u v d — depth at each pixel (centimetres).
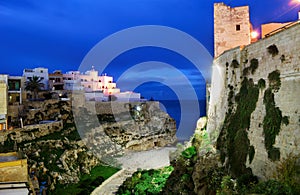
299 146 2122
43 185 4644
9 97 7900
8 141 5844
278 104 2464
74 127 7925
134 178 5094
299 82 2252
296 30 2311
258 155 2594
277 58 2564
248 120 2891
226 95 3650
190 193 3250
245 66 3191
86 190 5059
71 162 6166
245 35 4256
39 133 6644
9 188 2788
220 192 2480
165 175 4978
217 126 3916
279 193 1920
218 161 3238
